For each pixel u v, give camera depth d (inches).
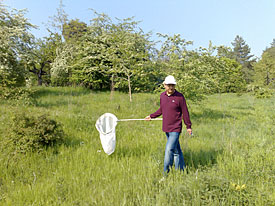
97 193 127.0
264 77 1519.4
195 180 126.5
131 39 757.3
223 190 114.7
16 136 194.7
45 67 1191.6
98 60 799.7
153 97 624.7
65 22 1045.8
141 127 314.0
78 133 255.9
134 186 131.8
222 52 393.7
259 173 145.6
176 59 369.1
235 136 255.8
